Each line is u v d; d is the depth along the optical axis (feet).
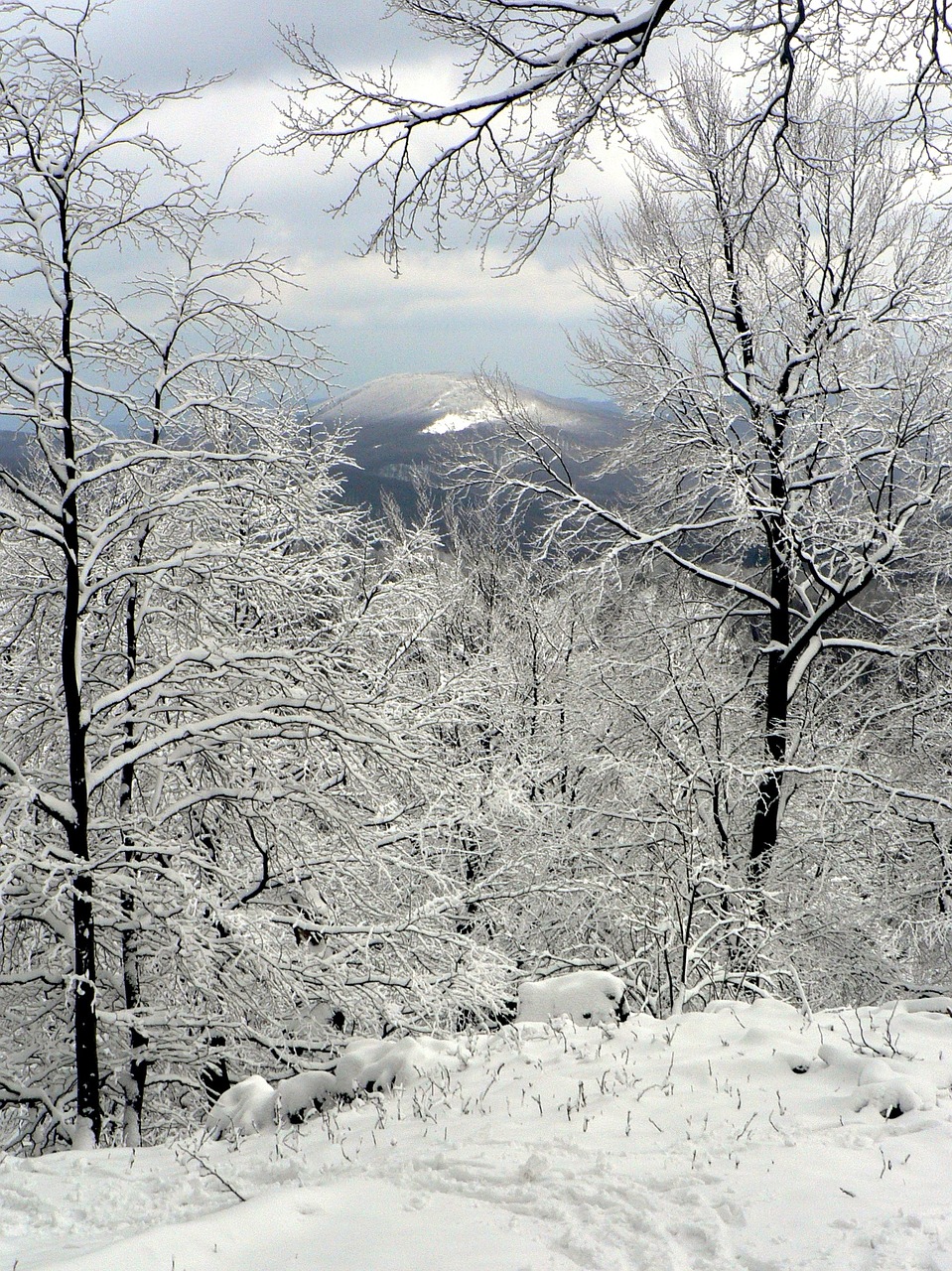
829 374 44.62
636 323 50.21
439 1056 23.47
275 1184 17.79
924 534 47.60
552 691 65.98
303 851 36.73
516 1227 14.39
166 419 32.30
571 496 48.55
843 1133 16.84
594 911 48.26
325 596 43.24
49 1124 35.58
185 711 35.73
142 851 32.68
